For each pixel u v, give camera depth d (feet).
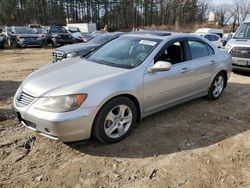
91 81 11.91
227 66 19.53
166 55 14.75
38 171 10.66
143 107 13.75
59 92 11.14
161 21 249.96
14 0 195.72
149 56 13.92
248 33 29.73
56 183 10.03
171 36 15.51
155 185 10.06
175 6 245.86
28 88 12.00
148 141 13.11
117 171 10.79
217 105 18.53
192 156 11.97
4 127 14.15
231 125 15.33
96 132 11.96
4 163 11.09
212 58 17.99
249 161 11.74
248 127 15.14
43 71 13.76
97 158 11.60
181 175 10.66
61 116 10.78
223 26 211.82
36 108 11.17
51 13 217.77
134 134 13.74
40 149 12.17
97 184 10.04
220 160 11.74
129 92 12.64
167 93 14.79
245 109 17.97
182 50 15.83
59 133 10.91
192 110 17.37
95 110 11.49
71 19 224.53
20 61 42.27
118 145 12.65
